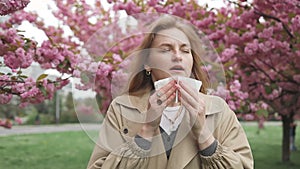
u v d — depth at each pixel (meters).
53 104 18.30
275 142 12.48
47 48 4.20
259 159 9.48
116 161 1.89
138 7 4.93
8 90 4.06
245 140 2.02
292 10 4.54
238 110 4.98
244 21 5.00
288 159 8.31
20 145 11.62
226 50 4.89
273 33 4.90
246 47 4.88
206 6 5.16
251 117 5.27
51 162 9.49
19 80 4.05
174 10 5.01
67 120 18.25
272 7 4.71
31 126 16.72
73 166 9.10
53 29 5.48
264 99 5.56
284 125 8.07
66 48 4.29
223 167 1.88
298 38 4.82
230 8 5.25
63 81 4.34
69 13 5.79
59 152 10.72
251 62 5.26
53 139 12.81
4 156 10.04
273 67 5.23
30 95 4.08
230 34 4.98
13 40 3.94
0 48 3.92
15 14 4.90
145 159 1.89
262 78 5.55
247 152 1.99
